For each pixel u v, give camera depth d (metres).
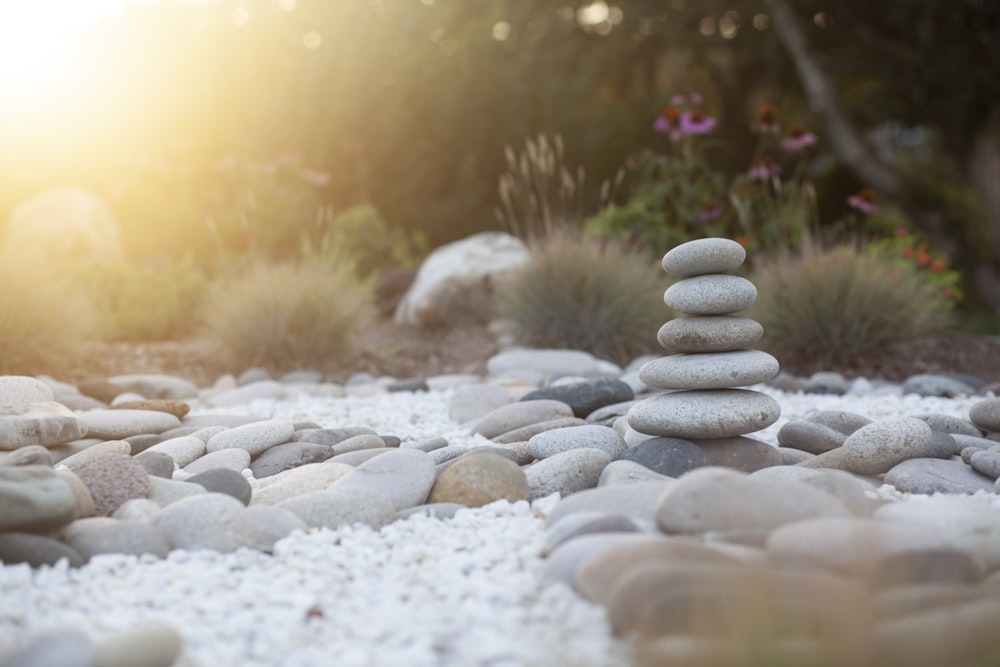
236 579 2.16
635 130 11.94
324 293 6.39
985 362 6.48
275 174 10.13
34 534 2.28
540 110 11.45
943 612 1.66
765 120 7.70
